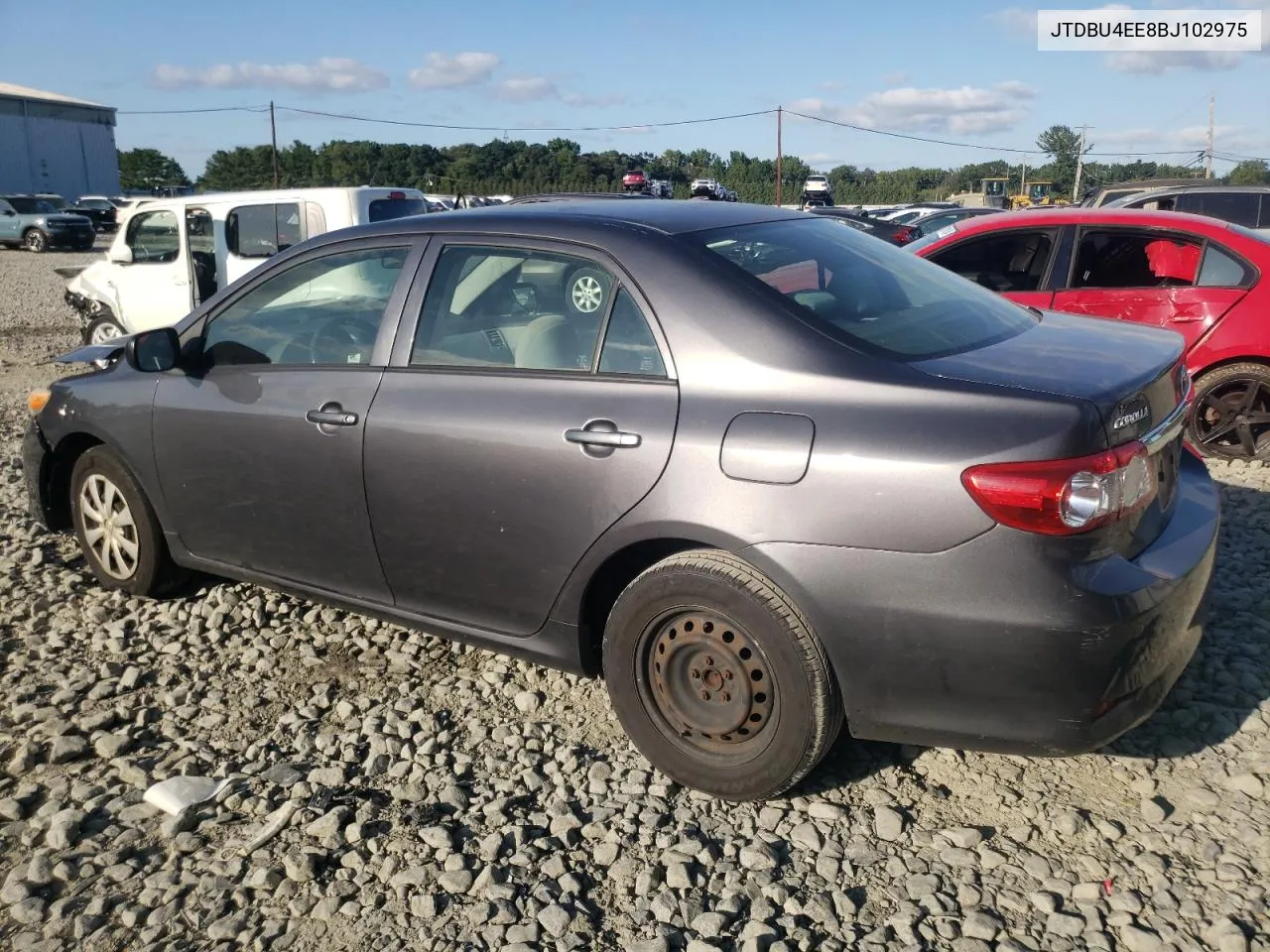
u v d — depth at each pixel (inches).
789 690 113.0
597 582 128.0
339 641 166.9
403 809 122.8
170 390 165.3
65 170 2437.3
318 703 147.3
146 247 430.3
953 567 104.0
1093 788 122.4
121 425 171.6
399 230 148.6
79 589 189.0
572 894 107.4
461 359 138.0
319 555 152.3
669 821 119.6
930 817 118.4
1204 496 129.6
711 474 114.9
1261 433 248.7
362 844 116.8
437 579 140.3
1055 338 128.6
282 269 159.5
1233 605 167.5
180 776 129.6
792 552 110.3
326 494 147.3
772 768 116.3
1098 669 102.8
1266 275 241.0
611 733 138.4
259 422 152.7
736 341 118.2
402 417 138.0
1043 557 101.8
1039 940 99.4
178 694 150.6
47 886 110.9
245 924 104.9
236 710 147.4
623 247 128.4
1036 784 123.5
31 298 768.9
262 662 159.5
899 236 789.9
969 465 103.2
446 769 131.3
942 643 105.7
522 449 127.6
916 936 100.5
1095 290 255.0
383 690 151.6
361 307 149.6
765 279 124.7
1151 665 107.3
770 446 112.0
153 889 110.0
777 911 104.6
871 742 133.7
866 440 108.0
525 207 147.5
